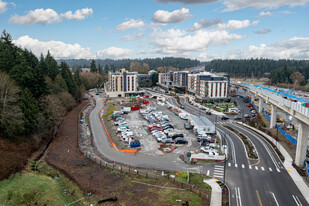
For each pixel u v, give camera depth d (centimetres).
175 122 7600
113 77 14338
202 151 4900
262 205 3003
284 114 9300
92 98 13825
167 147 5116
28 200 2817
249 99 12638
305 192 3362
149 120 7581
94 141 5662
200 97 11956
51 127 5894
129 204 2842
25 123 4809
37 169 3788
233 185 3519
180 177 3716
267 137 6138
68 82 10544
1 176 3177
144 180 3531
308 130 4247
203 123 6334
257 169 4131
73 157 4503
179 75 17362
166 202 2911
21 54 7206
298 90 16975
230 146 5328
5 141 4172
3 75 5078
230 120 8112
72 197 3031
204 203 2945
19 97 5078
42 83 6084
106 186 3288
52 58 10688
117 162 4312
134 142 5206
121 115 8600
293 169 4172
